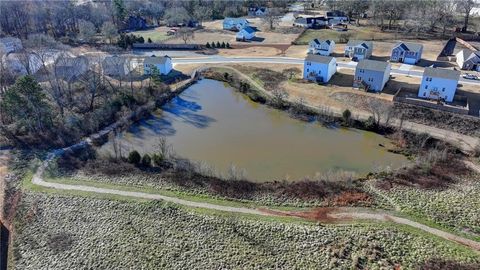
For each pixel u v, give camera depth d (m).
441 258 33.84
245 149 53.81
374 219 38.97
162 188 44.31
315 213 40.16
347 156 51.66
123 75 74.50
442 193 42.78
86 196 42.78
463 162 48.53
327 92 69.69
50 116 56.22
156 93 70.56
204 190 43.97
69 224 39.09
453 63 83.12
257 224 38.59
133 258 35.06
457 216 39.03
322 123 61.03
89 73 70.44
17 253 35.75
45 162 49.31
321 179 45.34
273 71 81.50
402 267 33.16
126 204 41.53
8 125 56.88
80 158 50.44
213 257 35.12
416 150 51.88
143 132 58.81
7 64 74.81
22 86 52.09
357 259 33.97
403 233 36.84
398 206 40.78
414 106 60.59
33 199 42.53
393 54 84.62
